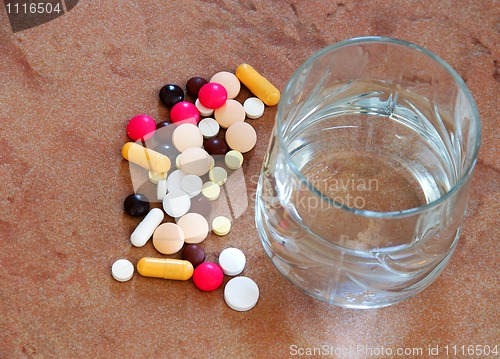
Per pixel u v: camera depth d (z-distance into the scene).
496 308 1.06
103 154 1.14
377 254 1.00
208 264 1.05
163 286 1.05
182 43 1.24
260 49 1.25
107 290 1.04
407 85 1.11
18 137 1.14
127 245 1.08
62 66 1.20
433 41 1.26
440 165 1.14
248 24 1.26
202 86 1.18
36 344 1.00
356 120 1.17
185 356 1.01
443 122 1.11
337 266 1.02
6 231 1.07
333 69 1.08
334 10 1.28
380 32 1.27
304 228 1.00
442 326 1.04
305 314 1.04
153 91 1.20
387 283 1.03
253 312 1.04
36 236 1.07
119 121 1.17
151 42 1.24
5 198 1.09
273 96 1.19
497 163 1.16
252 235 1.10
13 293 1.03
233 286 1.05
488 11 1.27
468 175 0.95
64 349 1.00
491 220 1.12
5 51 1.21
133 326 1.02
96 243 1.08
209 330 1.03
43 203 1.09
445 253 1.04
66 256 1.06
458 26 1.28
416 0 1.28
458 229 1.04
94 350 1.00
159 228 1.08
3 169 1.11
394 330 1.04
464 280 1.07
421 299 1.06
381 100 1.15
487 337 1.04
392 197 1.11
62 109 1.17
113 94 1.19
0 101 1.16
